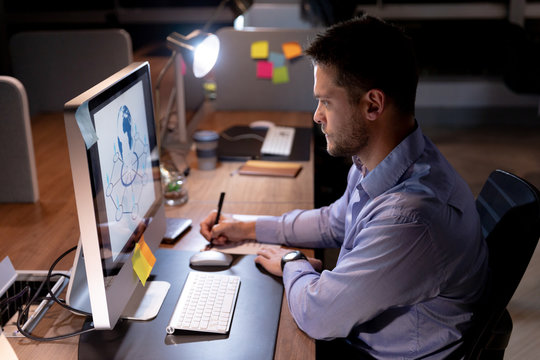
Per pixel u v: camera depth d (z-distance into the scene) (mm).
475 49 4652
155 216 1332
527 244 1105
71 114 878
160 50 4613
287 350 1073
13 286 1286
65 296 1240
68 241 1513
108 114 1021
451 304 1089
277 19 4379
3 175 1719
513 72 4023
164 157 2076
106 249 1002
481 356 1146
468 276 1083
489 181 1408
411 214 1021
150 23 4816
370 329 1136
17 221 1632
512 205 1256
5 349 1050
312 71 2729
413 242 1009
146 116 1266
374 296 1031
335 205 1480
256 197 1787
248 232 1497
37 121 2521
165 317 1163
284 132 2350
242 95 2789
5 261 1214
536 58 3887
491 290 1142
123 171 1104
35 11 4805
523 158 3871
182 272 1335
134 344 1077
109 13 4789
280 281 1301
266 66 2730
